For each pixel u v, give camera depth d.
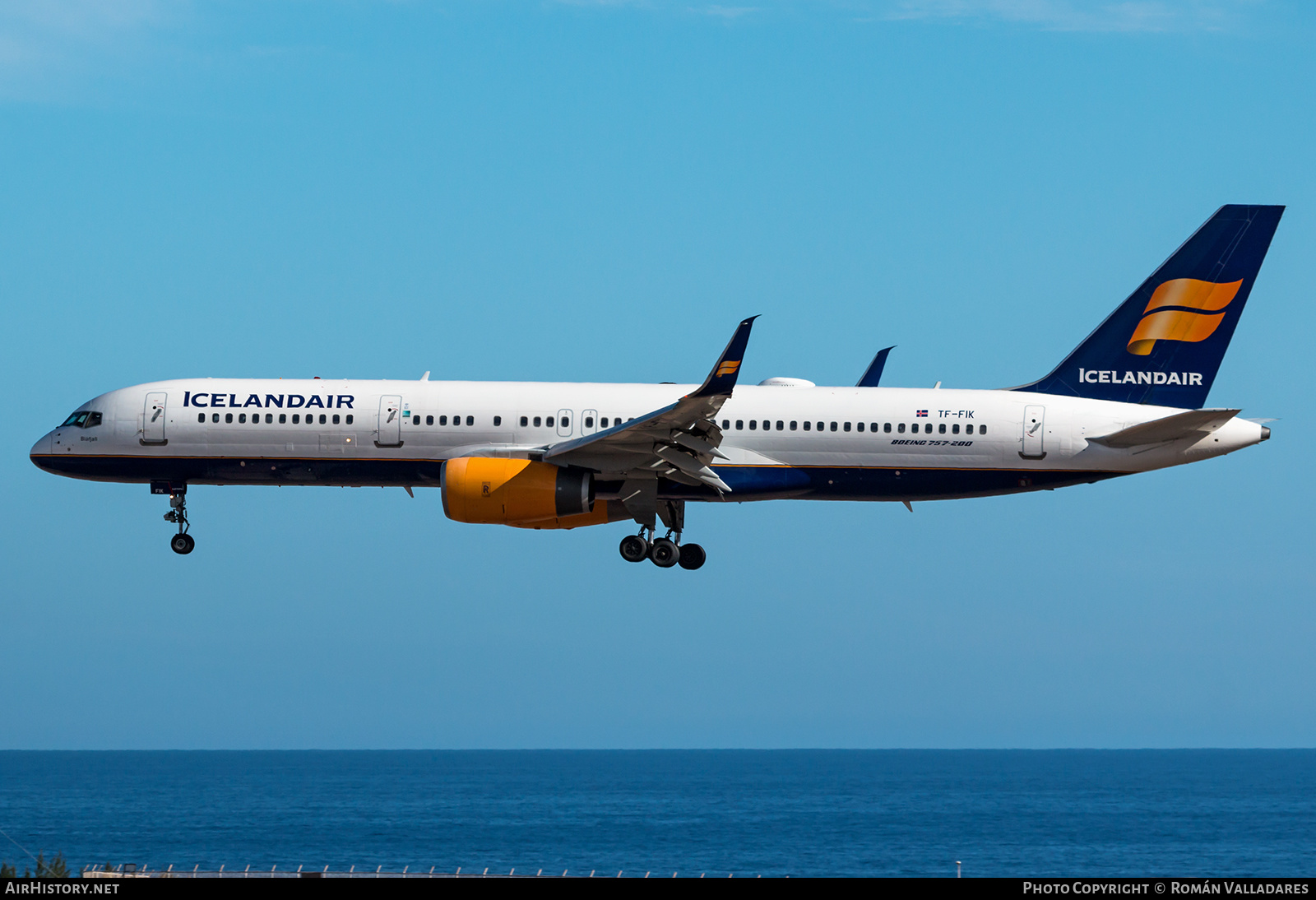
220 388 151.12
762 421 147.38
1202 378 153.00
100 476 152.38
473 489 140.50
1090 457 147.25
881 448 147.00
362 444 147.88
